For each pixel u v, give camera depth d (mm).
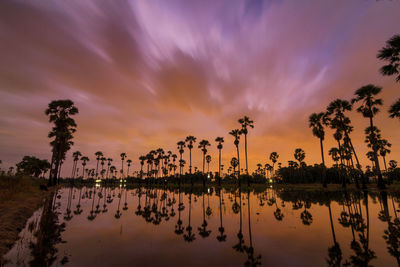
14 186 17562
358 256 5332
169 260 5172
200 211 13297
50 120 30531
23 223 9086
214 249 6047
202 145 55656
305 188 35938
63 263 4984
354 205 14375
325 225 8844
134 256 5477
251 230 8312
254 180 88625
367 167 67562
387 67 17078
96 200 20031
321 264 4863
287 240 6855
